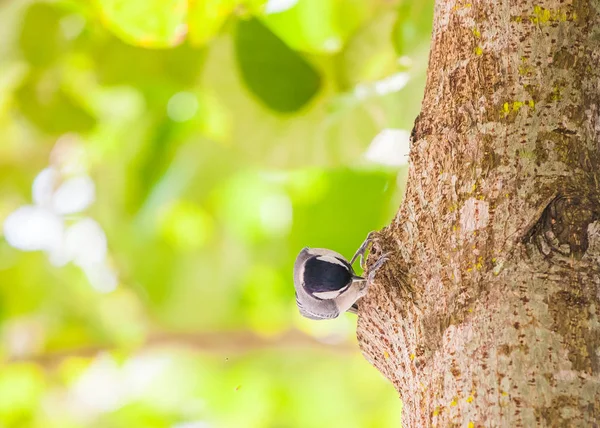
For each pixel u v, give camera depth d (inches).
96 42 83.7
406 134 83.6
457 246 70.4
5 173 98.6
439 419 69.7
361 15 80.8
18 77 85.7
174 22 79.4
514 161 70.4
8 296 108.6
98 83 84.0
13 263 108.6
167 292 100.1
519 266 69.8
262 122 81.9
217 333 106.8
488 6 71.3
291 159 82.2
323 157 82.0
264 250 101.4
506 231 70.1
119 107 87.9
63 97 86.3
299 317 107.8
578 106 70.7
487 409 69.2
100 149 89.4
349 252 85.0
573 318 69.5
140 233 91.4
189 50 82.5
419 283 70.8
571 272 69.7
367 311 71.6
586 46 71.0
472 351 69.6
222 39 81.7
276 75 81.3
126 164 88.1
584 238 69.9
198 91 83.1
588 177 70.4
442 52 71.8
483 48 71.2
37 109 86.3
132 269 97.1
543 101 70.7
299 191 86.6
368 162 84.5
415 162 71.6
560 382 69.1
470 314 69.9
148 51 82.8
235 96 81.8
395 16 80.5
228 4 79.4
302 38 81.4
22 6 83.7
